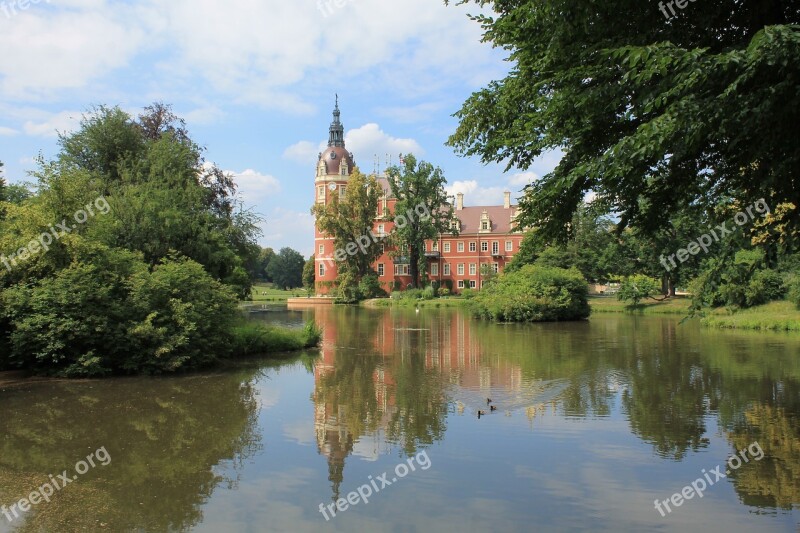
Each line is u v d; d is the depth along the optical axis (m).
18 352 15.83
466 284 88.50
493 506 7.29
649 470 8.54
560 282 42.06
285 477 8.42
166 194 22.44
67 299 15.86
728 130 6.78
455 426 11.09
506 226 88.94
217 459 9.23
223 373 17.44
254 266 31.73
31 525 6.88
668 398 13.34
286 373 17.44
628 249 58.28
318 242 87.31
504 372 17.33
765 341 25.27
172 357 17.28
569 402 13.03
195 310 18.20
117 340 16.67
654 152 7.17
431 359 20.41
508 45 11.52
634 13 8.36
